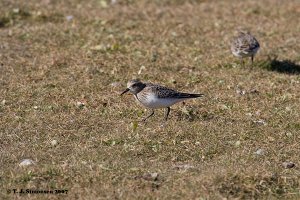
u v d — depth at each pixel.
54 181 14.89
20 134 17.52
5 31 26.50
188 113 18.89
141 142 16.92
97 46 24.53
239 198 14.43
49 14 28.52
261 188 14.82
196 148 16.72
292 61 23.61
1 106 19.28
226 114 18.92
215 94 20.41
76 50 24.31
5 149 16.64
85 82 21.28
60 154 16.36
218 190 14.57
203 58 23.69
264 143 17.12
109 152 16.41
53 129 17.86
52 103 19.62
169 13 29.16
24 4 29.59
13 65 22.70
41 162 15.90
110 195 14.34
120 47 24.50
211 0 31.19
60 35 25.95
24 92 20.33
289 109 19.22
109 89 20.80
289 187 14.92
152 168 15.54
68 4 30.34
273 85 21.20
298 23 27.92
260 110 19.17
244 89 20.88
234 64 23.08
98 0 30.95
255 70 22.62
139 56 23.69
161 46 24.89
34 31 26.41
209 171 15.26
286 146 16.98
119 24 27.45
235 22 28.03
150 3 30.78
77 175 15.12
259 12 29.33
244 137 17.41
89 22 27.64
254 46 22.62
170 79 21.59
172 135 17.41
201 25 27.52
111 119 18.55
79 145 16.89
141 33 26.33
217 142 17.03
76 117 18.61
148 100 17.84
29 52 24.09
